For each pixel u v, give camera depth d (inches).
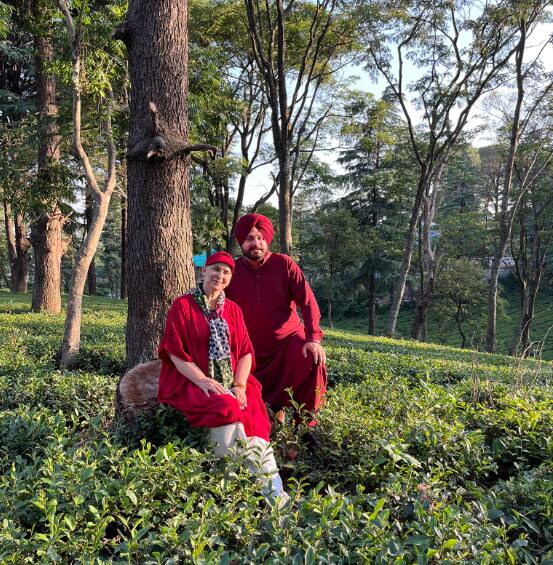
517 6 743.1
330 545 115.6
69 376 265.7
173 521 115.8
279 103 702.5
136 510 124.7
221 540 113.7
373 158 1610.5
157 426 169.0
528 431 193.8
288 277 182.7
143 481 128.9
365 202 1641.2
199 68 534.6
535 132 992.9
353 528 117.0
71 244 1137.4
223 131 793.6
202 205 775.7
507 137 1023.6
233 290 182.4
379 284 1616.6
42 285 652.7
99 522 113.1
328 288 1456.7
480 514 130.2
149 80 191.0
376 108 858.1
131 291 194.4
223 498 127.2
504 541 124.7
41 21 412.2
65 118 413.7
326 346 475.2
